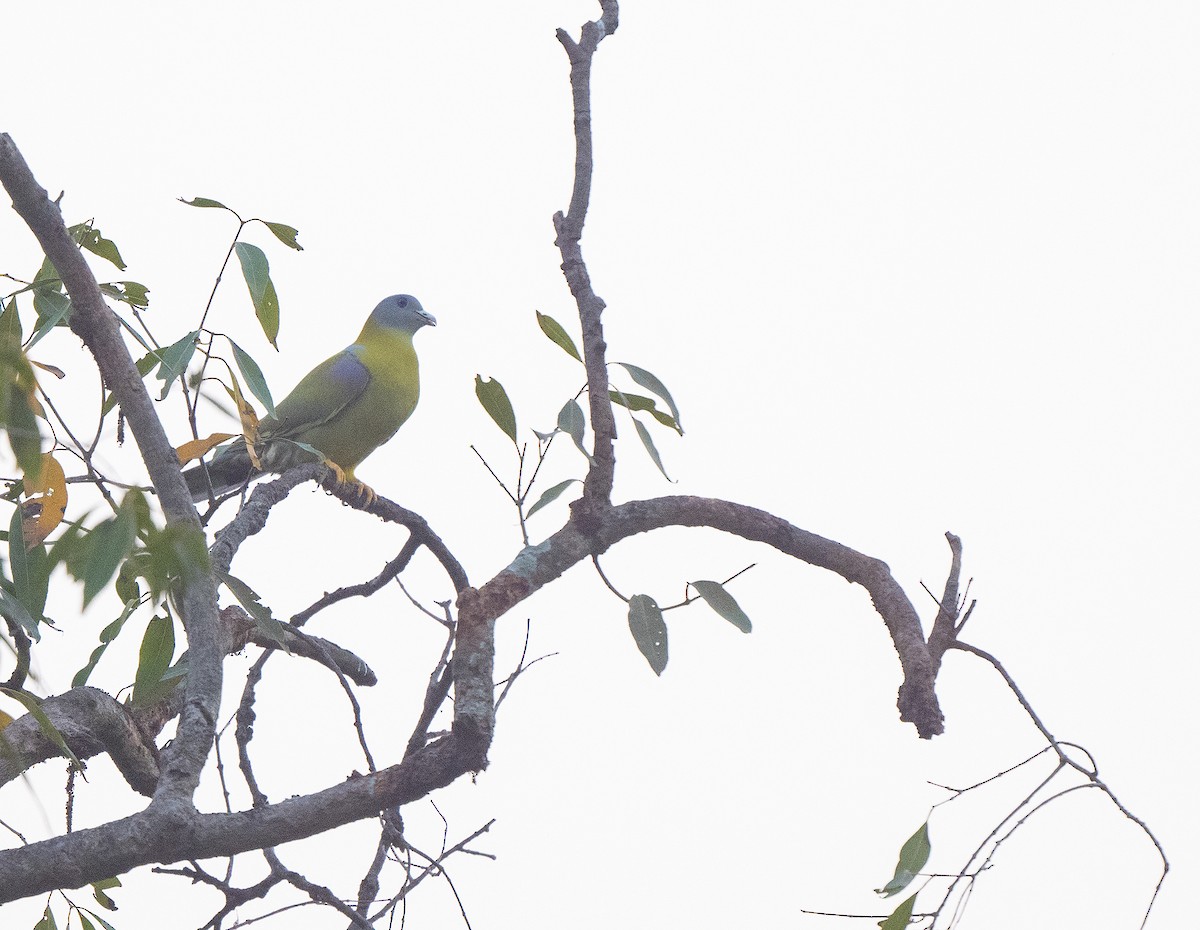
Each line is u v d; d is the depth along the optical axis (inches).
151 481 219.8
